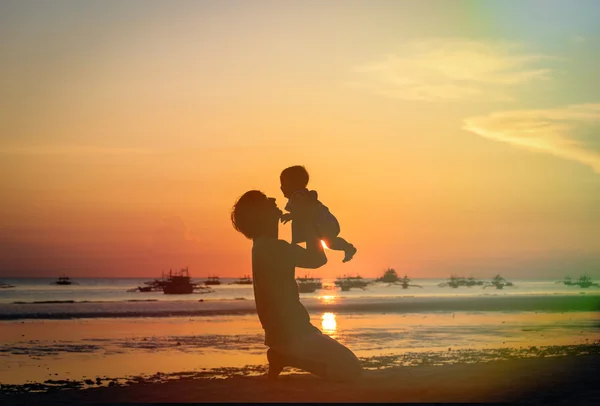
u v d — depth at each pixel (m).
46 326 30.94
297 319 5.98
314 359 5.96
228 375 12.64
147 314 42.16
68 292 110.06
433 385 5.87
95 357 17.47
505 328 27.14
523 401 5.17
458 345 19.41
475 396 5.36
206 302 66.56
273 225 6.02
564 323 30.38
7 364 15.93
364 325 29.89
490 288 156.50
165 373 13.82
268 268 5.91
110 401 5.41
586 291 120.44
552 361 7.99
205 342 21.97
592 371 7.00
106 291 118.75
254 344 21.25
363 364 13.16
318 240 5.90
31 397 5.71
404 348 18.50
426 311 44.41
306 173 6.09
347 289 143.62
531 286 174.50
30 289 130.75
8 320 35.97
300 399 5.19
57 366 15.48
